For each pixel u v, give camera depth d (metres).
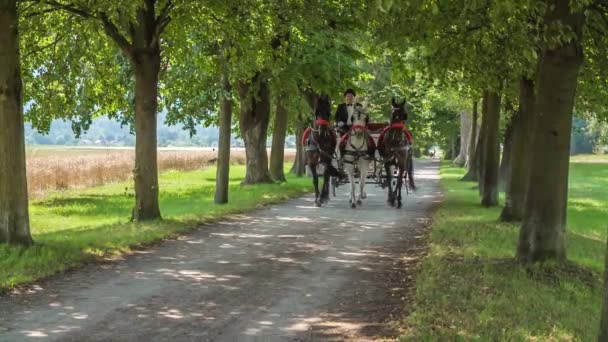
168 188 33.91
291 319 8.54
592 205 28.78
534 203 11.24
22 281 10.28
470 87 19.73
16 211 12.73
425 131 63.53
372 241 15.10
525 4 8.80
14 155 12.66
